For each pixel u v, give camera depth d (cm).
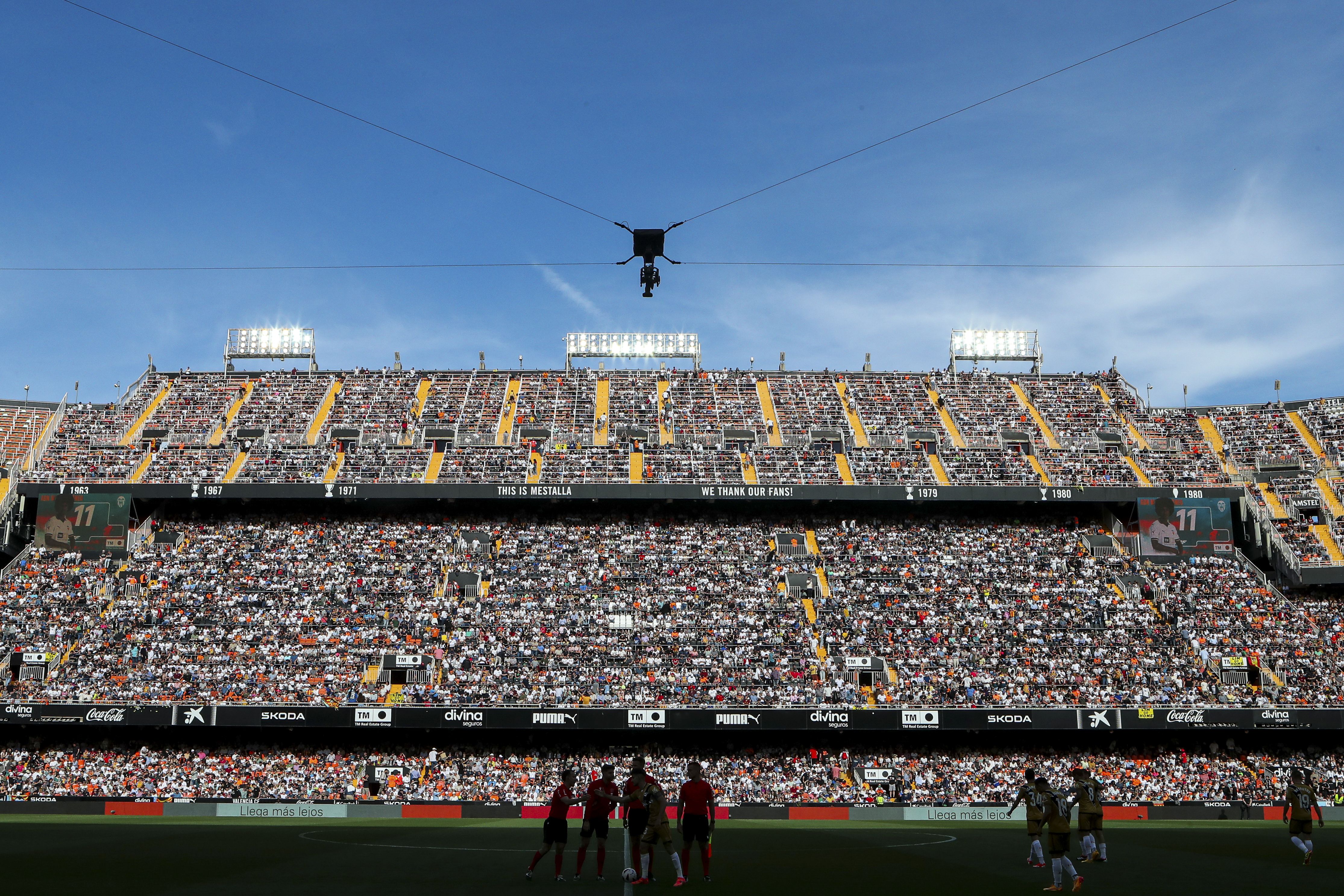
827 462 9212
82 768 6856
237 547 8400
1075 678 7244
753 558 8469
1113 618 7844
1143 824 6212
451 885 2792
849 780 6900
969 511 9150
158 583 7969
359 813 6500
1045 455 9288
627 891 2723
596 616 7750
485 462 9088
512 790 6712
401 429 9488
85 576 8019
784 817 6569
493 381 10362
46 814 6425
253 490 8481
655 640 7538
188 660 7244
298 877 2980
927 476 8994
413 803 6550
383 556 8338
